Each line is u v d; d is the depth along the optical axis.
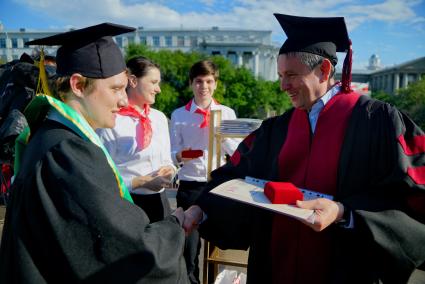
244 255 2.75
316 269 1.64
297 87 1.68
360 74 87.50
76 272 1.10
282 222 1.73
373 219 1.44
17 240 1.10
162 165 2.68
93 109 1.34
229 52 72.69
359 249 1.58
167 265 1.20
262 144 1.94
